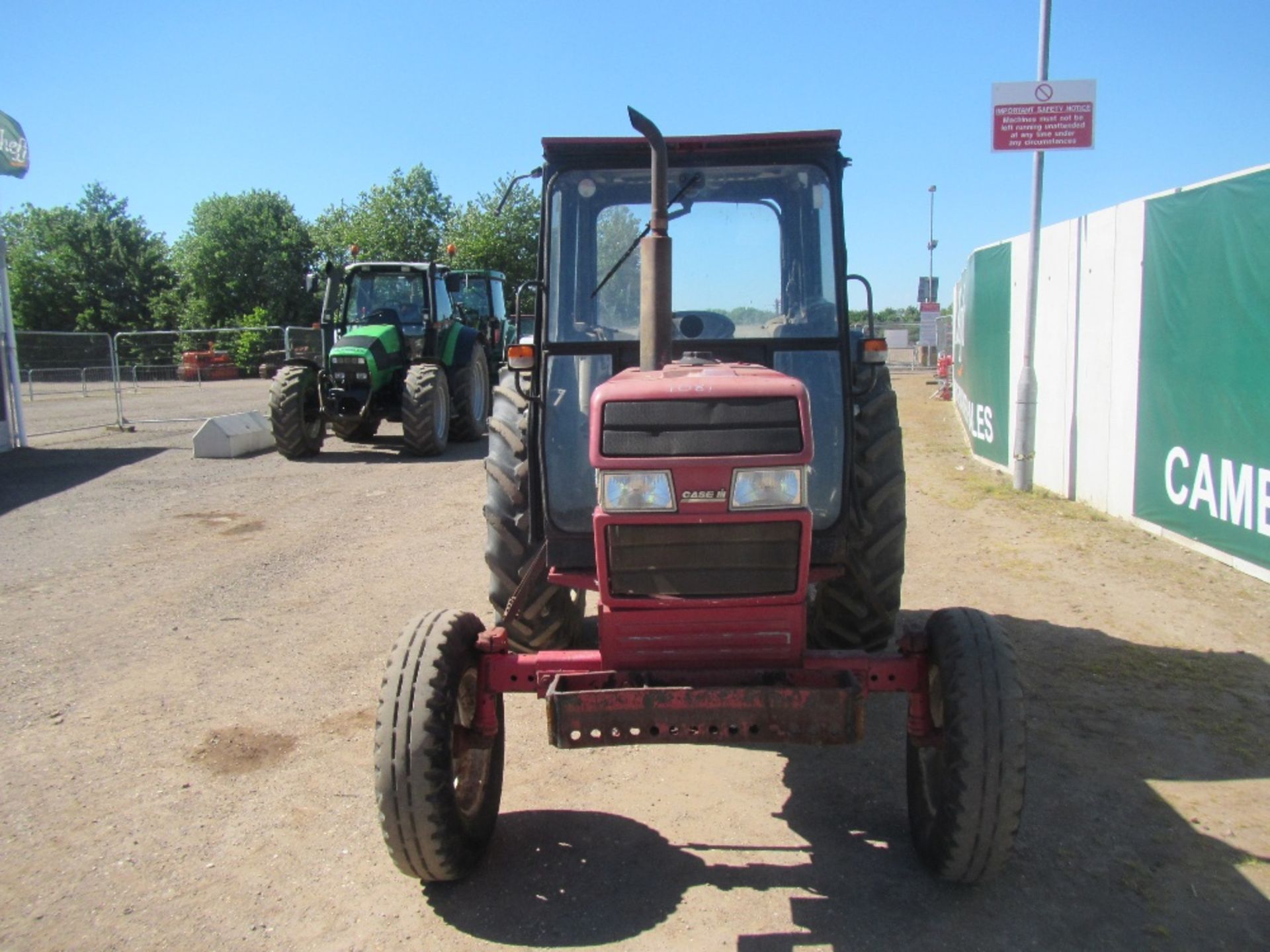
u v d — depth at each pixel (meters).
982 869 2.89
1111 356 7.94
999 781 2.76
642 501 2.79
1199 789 3.62
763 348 3.79
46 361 21.09
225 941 2.92
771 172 3.91
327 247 34.56
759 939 2.86
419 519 8.52
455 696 3.01
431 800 2.88
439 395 12.27
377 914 3.04
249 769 4.00
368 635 5.54
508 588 3.99
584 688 3.02
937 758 3.10
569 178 3.92
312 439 12.30
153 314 49.38
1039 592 5.98
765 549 2.87
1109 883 3.07
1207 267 6.45
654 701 2.80
